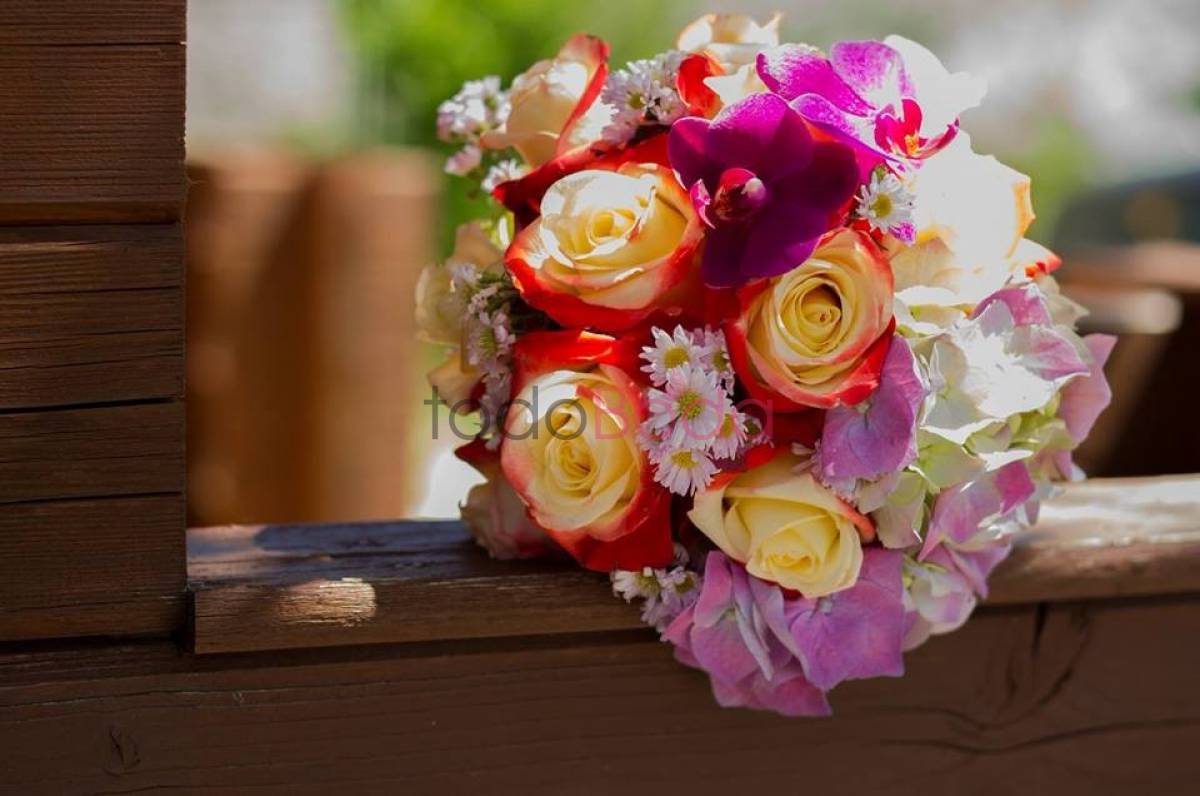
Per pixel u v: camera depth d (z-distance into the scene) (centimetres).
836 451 92
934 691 104
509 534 99
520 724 98
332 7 404
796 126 92
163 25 91
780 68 93
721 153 92
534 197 96
